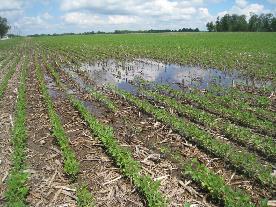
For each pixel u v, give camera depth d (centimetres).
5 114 1614
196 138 1215
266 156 1123
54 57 4184
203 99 1716
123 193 906
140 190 898
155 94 1850
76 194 897
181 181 948
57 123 1364
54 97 1973
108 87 2153
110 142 1148
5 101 1889
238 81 2320
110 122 1491
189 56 3662
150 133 1337
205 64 3088
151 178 963
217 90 1972
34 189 938
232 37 8075
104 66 3234
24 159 1107
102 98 1828
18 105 1664
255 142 1163
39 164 1090
